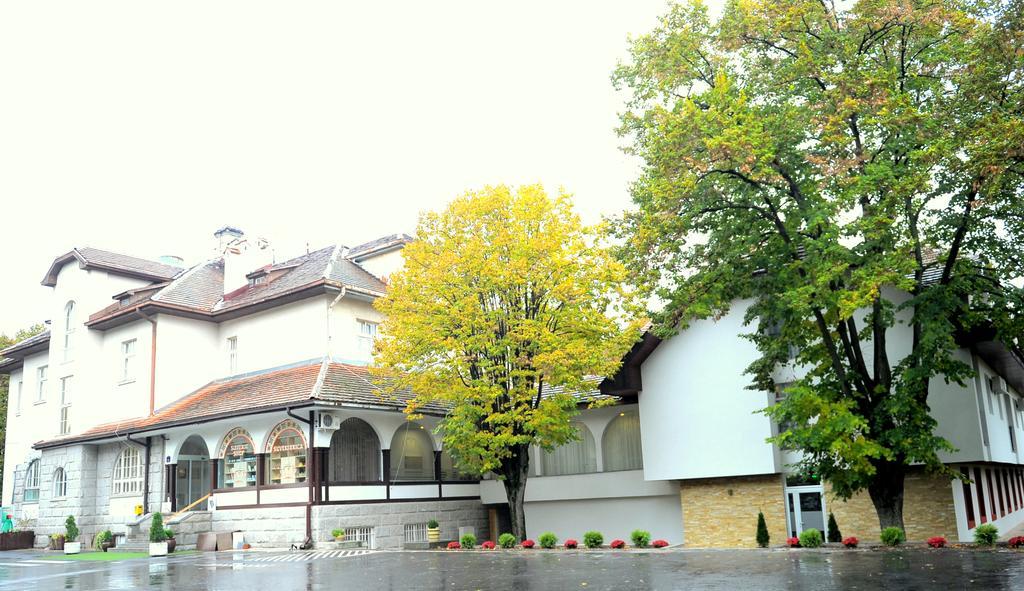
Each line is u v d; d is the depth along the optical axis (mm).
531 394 24594
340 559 22328
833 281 19516
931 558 16531
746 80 21531
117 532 33250
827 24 19656
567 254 25078
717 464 26969
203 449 34531
